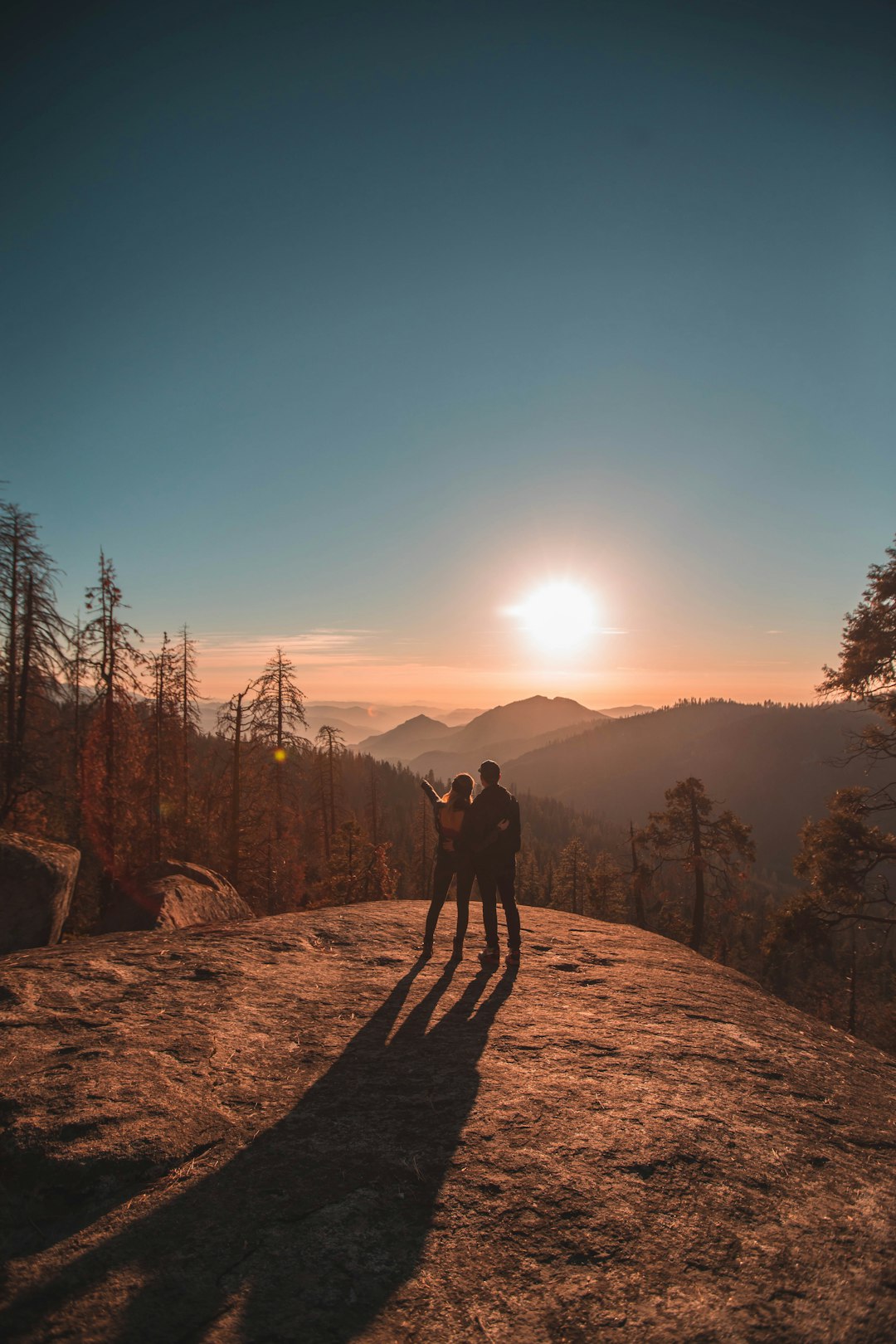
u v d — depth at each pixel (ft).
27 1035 13.12
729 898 89.10
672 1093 11.69
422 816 199.41
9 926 28.50
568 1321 6.48
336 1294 6.79
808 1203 8.54
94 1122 9.82
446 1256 7.38
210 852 93.76
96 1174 8.75
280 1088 11.42
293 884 111.75
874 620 54.54
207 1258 7.31
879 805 54.85
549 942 23.16
